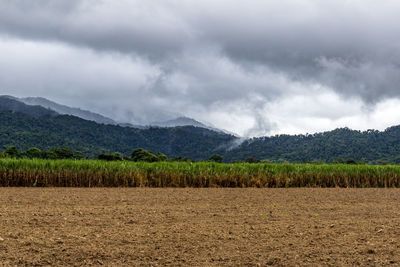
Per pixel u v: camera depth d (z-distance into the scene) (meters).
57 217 9.31
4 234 7.45
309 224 8.92
